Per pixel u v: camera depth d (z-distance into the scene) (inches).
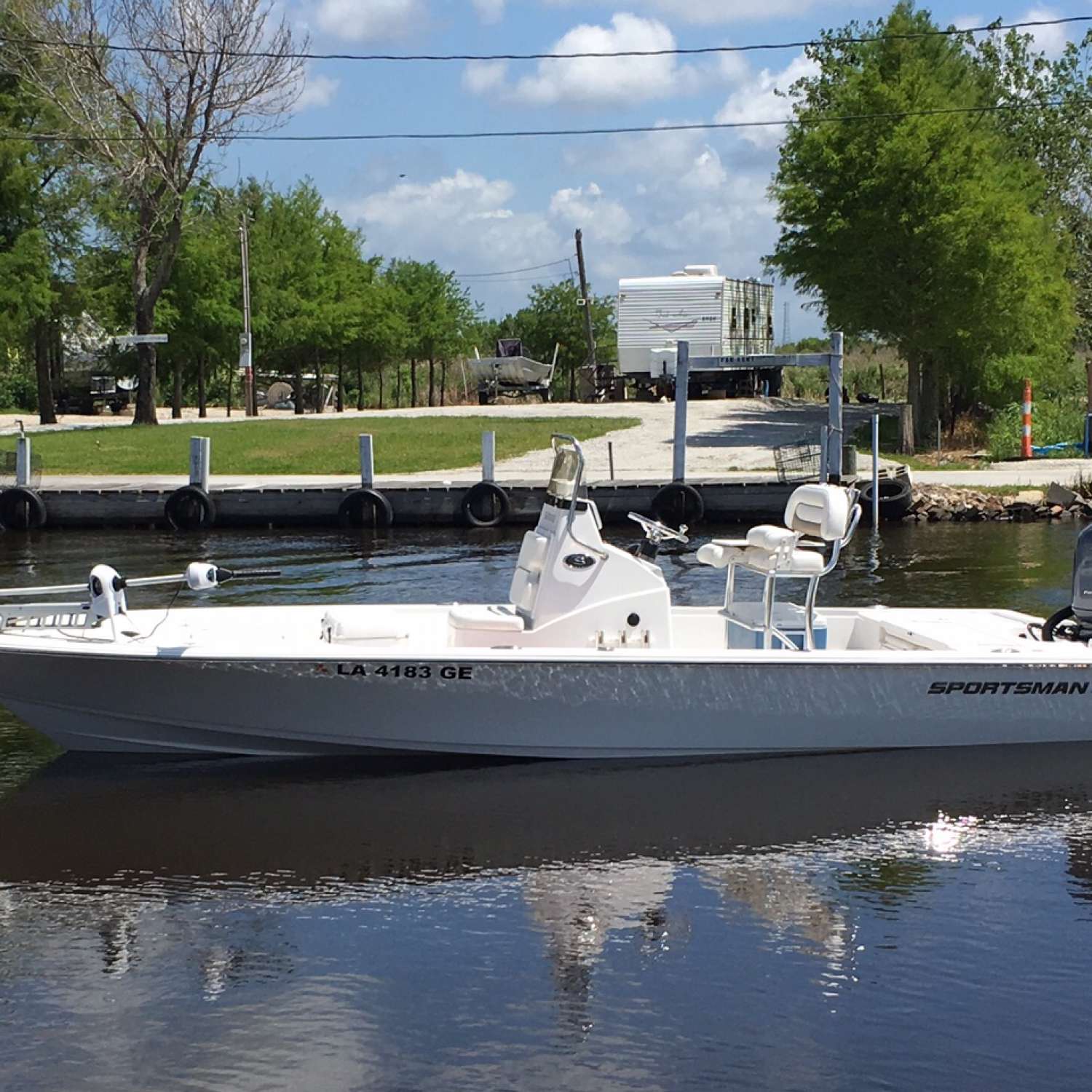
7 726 452.4
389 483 1113.4
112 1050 245.9
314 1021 255.6
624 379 2202.3
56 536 1042.7
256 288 2199.8
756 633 410.3
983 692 406.9
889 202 1389.0
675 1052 245.4
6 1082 235.6
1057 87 1967.3
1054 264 1615.4
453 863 330.0
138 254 1758.1
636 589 408.5
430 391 2869.1
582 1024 254.5
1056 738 417.1
